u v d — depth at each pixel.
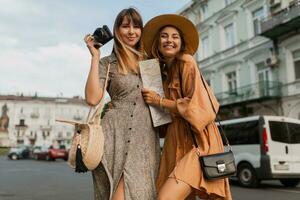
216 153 1.93
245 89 20.64
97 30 2.08
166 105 2.03
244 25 21.23
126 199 1.91
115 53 2.22
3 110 73.38
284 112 18.25
